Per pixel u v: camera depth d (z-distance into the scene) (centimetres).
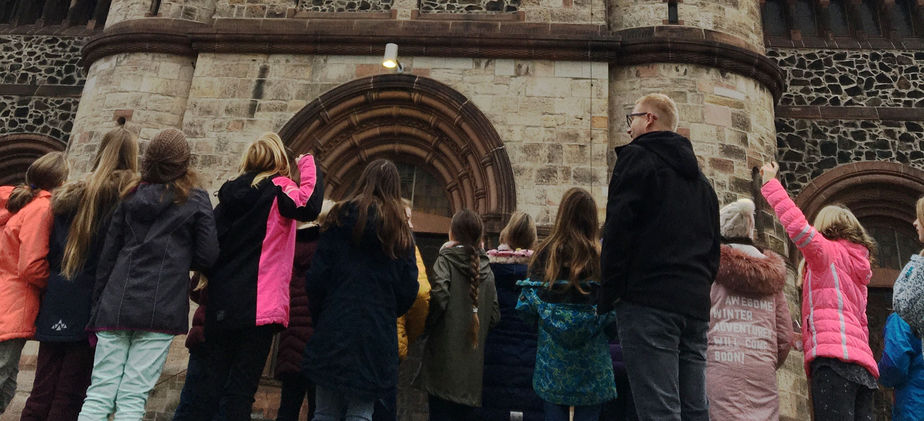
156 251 358
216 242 369
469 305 439
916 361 401
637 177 300
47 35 1273
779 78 1034
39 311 413
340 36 990
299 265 458
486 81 971
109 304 347
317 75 990
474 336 427
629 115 349
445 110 959
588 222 386
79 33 1272
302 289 453
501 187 912
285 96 981
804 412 877
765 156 977
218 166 948
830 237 432
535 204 909
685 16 1011
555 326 370
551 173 922
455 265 445
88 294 391
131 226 365
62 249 400
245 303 354
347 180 1009
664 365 283
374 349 339
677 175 305
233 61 1001
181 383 574
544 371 381
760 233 921
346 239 358
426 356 445
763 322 403
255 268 363
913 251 1080
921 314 334
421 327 439
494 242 886
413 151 998
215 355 359
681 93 964
